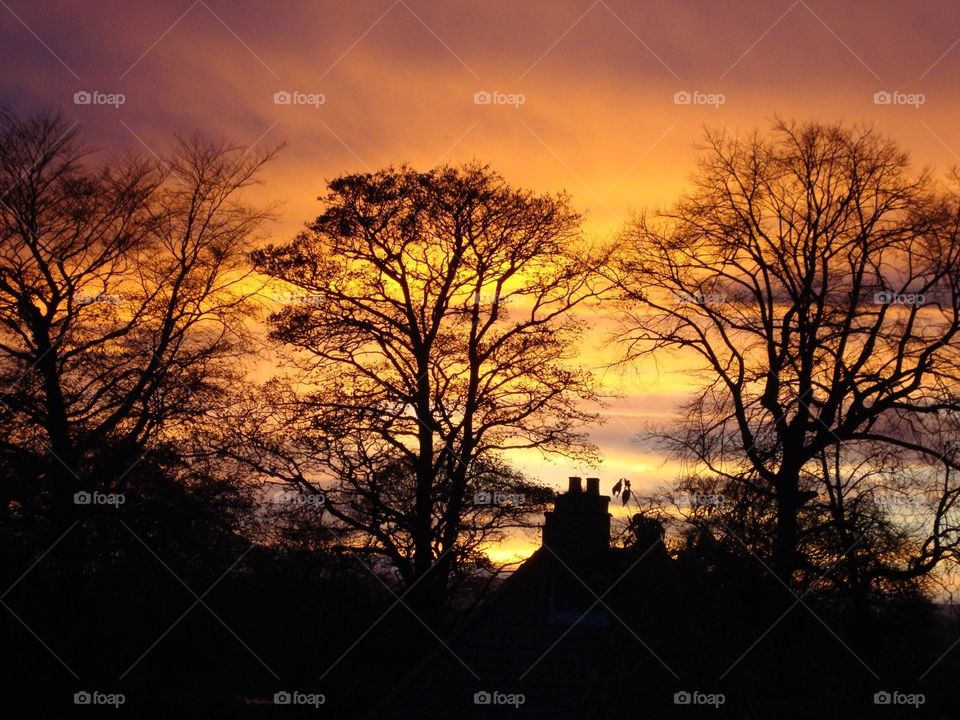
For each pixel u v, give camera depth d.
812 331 31.09
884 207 31.92
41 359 32.69
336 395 35.78
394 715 21.94
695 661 12.50
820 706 12.36
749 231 33.41
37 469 32.16
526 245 35.97
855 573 19.31
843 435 30.14
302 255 35.56
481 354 36.44
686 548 14.45
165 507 32.81
